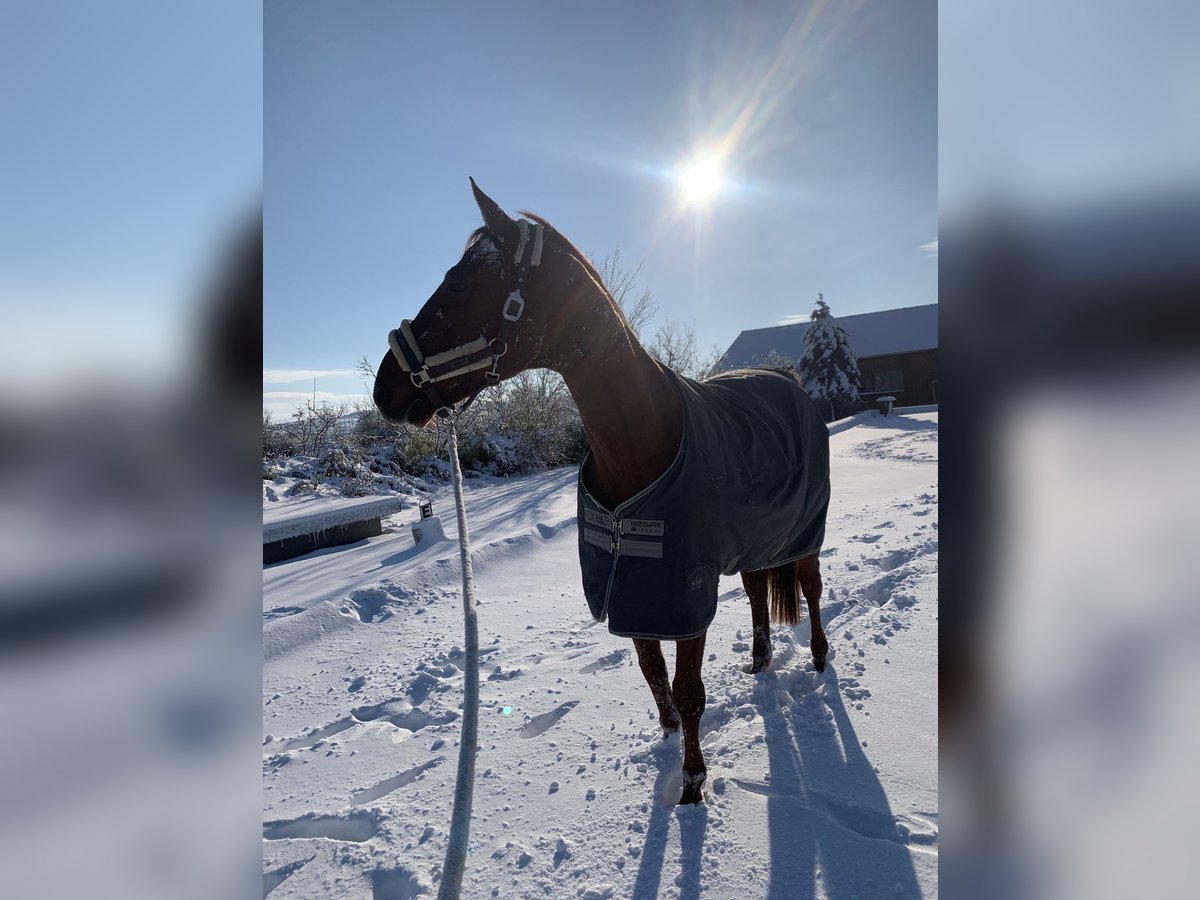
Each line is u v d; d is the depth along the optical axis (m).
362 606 4.64
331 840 2.23
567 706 3.02
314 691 3.43
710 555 2.22
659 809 2.22
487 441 11.69
